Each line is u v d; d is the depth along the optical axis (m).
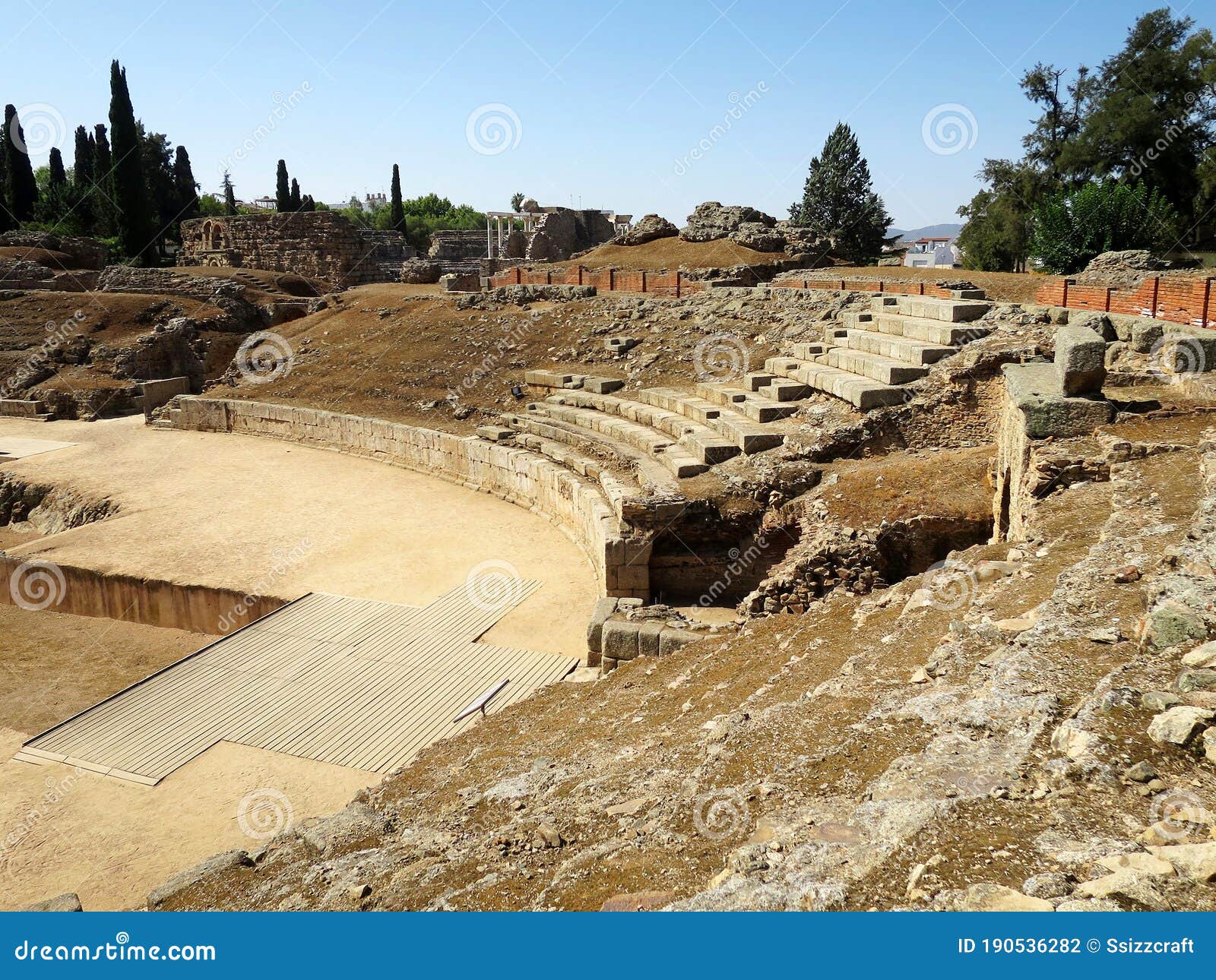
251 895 7.86
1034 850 4.96
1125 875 4.52
